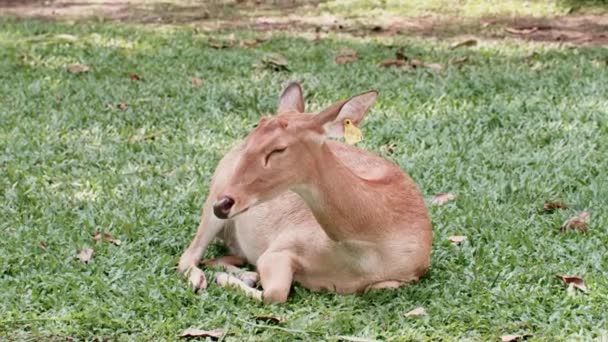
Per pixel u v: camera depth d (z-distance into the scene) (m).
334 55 13.29
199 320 6.77
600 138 10.07
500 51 13.53
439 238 8.02
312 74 12.38
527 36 14.60
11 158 9.77
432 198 8.82
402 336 6.53
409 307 6.93
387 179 7.22
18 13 16.89
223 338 6.54
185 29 15.14
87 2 17.89
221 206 6.32
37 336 6.60
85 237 8.09
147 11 16.94
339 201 6.68
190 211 8.59
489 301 6.96
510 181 9.09
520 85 11.75
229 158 7.70
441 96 11.29
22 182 9.23
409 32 14.93
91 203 8.80
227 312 6.89
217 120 10.76
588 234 8.08
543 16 15.81
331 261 7.05
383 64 12.71
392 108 11.04
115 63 12.95
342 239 6.86
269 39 14.33
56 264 7.56
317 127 6.51
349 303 6.94
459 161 9.52
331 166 6.62
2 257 7.65
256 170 6.39
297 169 6.48
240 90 11.71
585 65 12.58
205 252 7.98
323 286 7.17
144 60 13.09
